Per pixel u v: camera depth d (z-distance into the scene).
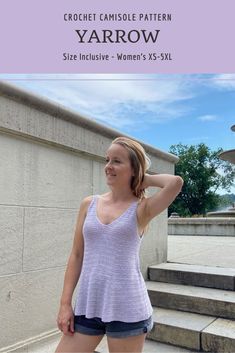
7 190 2.86
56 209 3.37
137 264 1.76
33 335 3.04
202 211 48.66
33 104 3.04
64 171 3.49
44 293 3.18
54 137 3.29
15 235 2.91
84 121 3.65
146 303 1.72
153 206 1.74
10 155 2.90
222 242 8.53
